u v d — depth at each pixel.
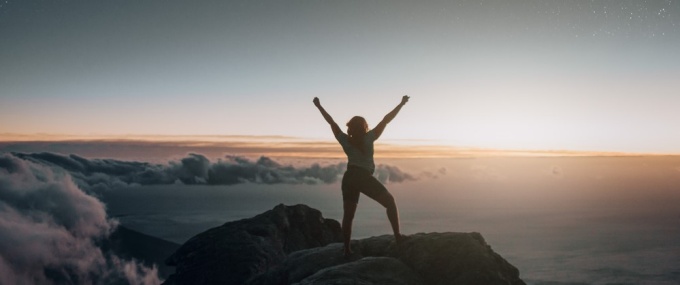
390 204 7.73
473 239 7.96
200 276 19.73
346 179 7.64
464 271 7.38
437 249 7.77
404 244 8.12
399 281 7.27
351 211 7.84
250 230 21.83
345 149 7.64
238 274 19.19
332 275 7.32
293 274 8.51
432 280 7.50
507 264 7.71
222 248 20.44
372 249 8.58
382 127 7.55
